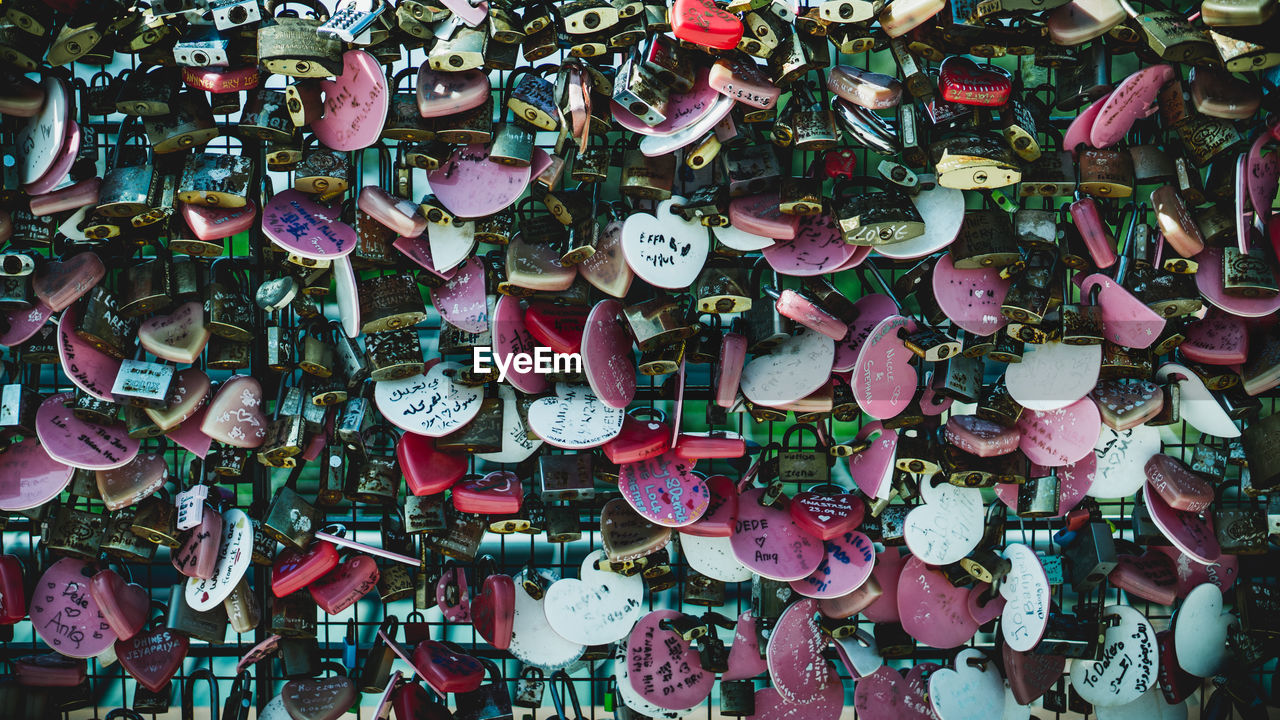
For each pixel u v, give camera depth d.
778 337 1.75
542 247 1.73
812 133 1.65
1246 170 1.68
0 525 1.84
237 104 1.67
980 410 1.83
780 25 1.61
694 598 1.95
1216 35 1.59
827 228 1.76
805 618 1.93
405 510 1.82
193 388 1.75
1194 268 1.75
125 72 1.70
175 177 1.67
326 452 1.79
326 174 1.68
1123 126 1.72
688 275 1.73
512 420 1.86
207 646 2.02
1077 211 1.72
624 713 2.00
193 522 1.76
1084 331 1.74
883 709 1.99
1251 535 1.89
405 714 1.88
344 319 1.75
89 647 1.86
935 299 1.78
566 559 2.28
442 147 1.70
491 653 2.06
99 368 1.74
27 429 1.78
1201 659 1.99
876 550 1.97
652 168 1.70
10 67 1.65
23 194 1.68
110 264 1.75
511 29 1.61
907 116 1.65
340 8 1.61
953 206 1.73
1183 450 2.01
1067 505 1.91
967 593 1.96
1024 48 1.67
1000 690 1.97
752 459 2.08
